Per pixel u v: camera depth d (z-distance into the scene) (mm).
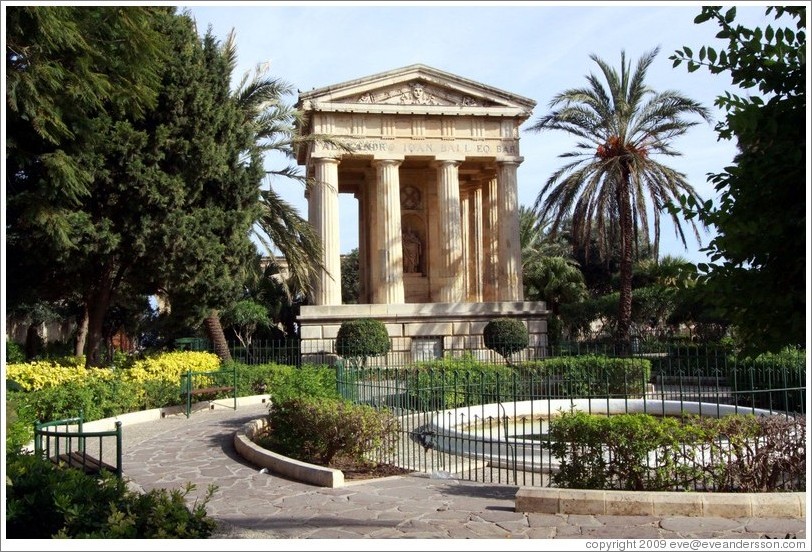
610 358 21641
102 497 6090
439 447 12477
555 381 20250
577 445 8836
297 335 40781
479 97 34938
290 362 30047
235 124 21812
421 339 32438
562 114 30750
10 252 18250
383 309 31969
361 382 16500
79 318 27281
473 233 41438
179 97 19594
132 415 16000
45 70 11930
